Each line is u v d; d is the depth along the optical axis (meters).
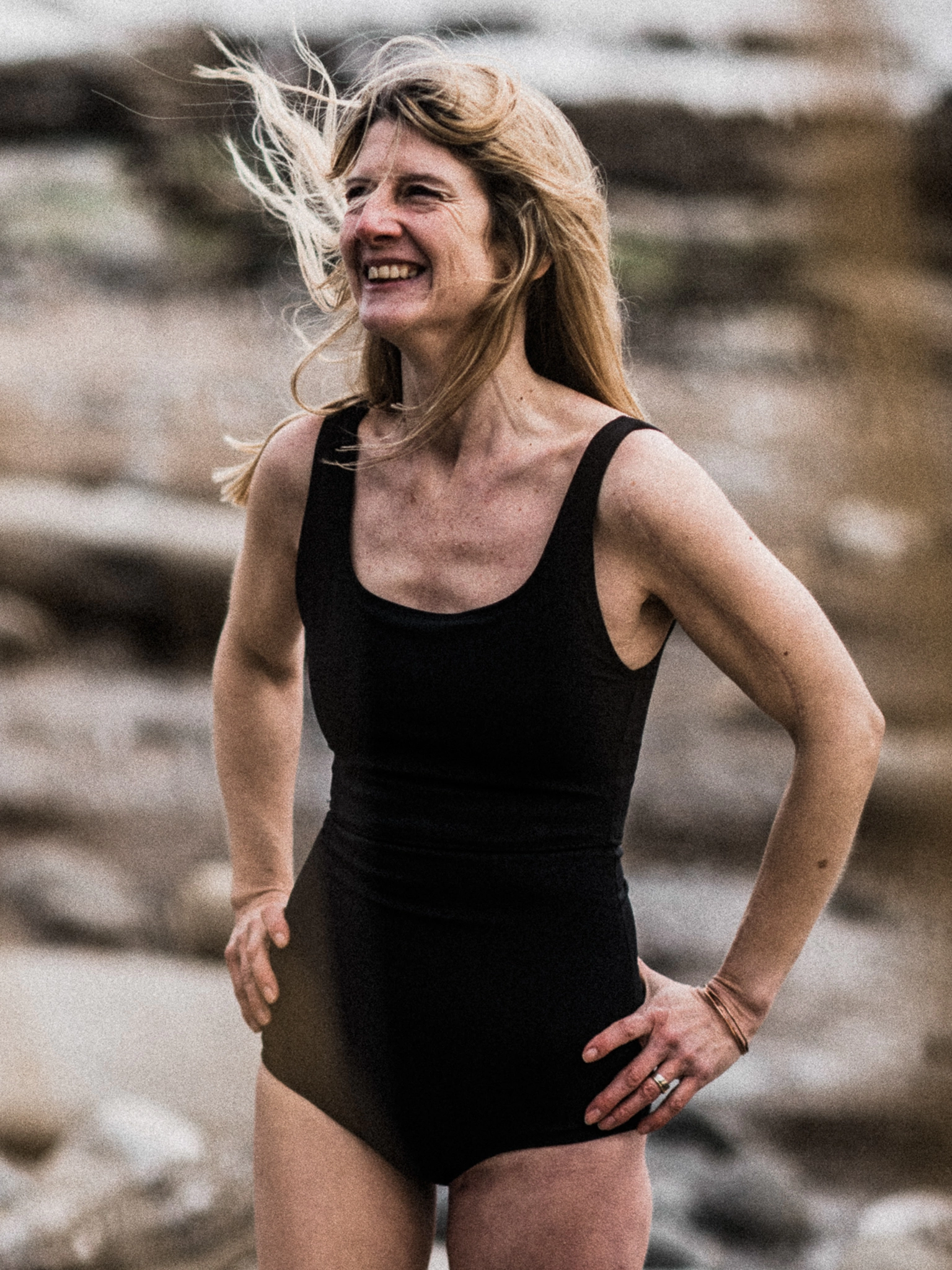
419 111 4.30
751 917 4.46
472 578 4.36
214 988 10.08
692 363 26.12
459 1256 4.44
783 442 23.22
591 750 4.32
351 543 4.59
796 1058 11.82
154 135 27.64
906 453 5.22
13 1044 8.27
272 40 6.79
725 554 4.20
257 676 5.12
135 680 18.38
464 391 4.37
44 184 27.84
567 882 4.36
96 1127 7.88
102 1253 7.11
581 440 4.32
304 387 12.30
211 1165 7.77
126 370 24.31
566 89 28.22
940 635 6.30
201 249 27.67
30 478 21.11
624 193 28.22
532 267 4.36
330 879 4.61
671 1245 9.20
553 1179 4.36
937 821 12.99
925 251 20.08
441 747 4.37
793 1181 10.27
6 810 13.79
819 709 4.29
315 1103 4.60
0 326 24.95
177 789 14.77
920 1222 8.77
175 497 21.70
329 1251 4.52
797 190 26.41
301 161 4.96
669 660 20.47
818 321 24.09
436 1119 4.43
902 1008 12.20
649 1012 4.41
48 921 11.63
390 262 4.37
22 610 19.11
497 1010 4.35
